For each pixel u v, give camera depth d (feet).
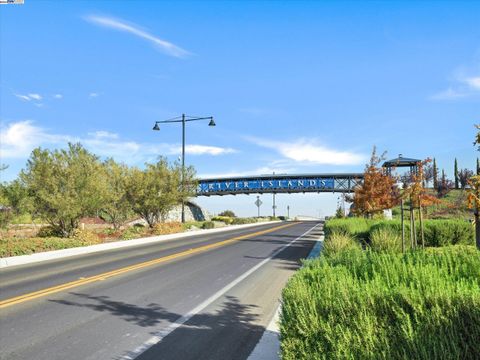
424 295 10.62
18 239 60.08
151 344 18.90
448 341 9.26
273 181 219.00
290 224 184.65
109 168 102.27
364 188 90.33
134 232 95.30
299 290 13.10
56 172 74.02
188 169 116.16
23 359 17.11
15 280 35.73
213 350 18.12
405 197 36.94
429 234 50.90
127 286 32.58
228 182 225.56
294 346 11.50
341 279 13.17
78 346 18.62
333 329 10.88
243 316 23.61
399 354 9.53
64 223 76.33
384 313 10.75
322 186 211.82
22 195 64.44
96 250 63.93
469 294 9.86
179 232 107.96
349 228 57.31
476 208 31.68
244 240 81.66
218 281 34.91
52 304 26.45
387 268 14.34
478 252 15.43
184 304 26.45
